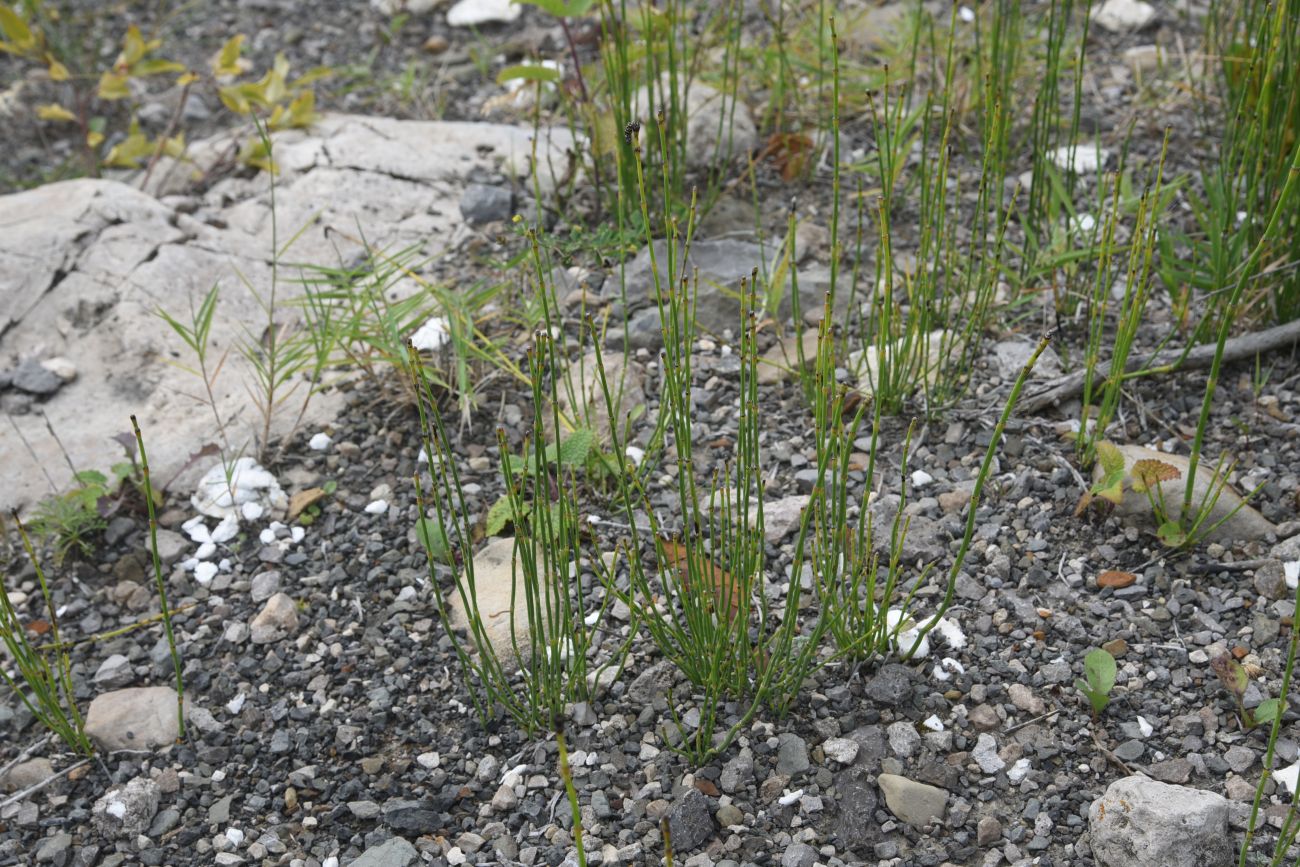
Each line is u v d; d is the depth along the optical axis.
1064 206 3.31
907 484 2.70
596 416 2.83
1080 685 2.21
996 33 3.40
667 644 2.24
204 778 2.26
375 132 3.95
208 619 2.58
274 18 4.88
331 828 2.16
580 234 3.32
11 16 3.91
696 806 2.09
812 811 2.09
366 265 3.40
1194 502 2.53
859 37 4.12
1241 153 3.20
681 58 3.92
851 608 2.33
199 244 3.48
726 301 3.21
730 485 2.71
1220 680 2.22
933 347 3.01
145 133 4.31
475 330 2.99
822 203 3.56
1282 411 2.76
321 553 2.69
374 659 2.45
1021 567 2.50
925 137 2.87
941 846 2.04
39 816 2.24
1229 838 1.98
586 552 2.59
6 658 2.53
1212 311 2.81
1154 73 3.95
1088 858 2.00
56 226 3.41
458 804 2.18
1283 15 2.76
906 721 2.23
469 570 2.16
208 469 2.88
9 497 2.83
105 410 3.06
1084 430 2.66
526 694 2.34
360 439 2.96
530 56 4.28
